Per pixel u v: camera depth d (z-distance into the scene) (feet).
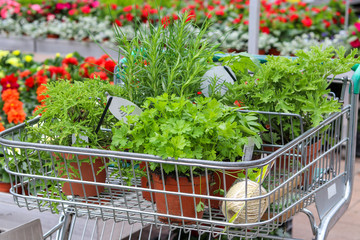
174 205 4.55
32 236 4.81
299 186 4.81
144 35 4.97
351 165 5.25
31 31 19.62
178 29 4.89
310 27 16.76
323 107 4.70
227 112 4.42
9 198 7.63
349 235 10.59
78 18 19.95
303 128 5.16
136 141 4.31
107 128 5.22
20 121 10.18
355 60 4.94
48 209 4.97
